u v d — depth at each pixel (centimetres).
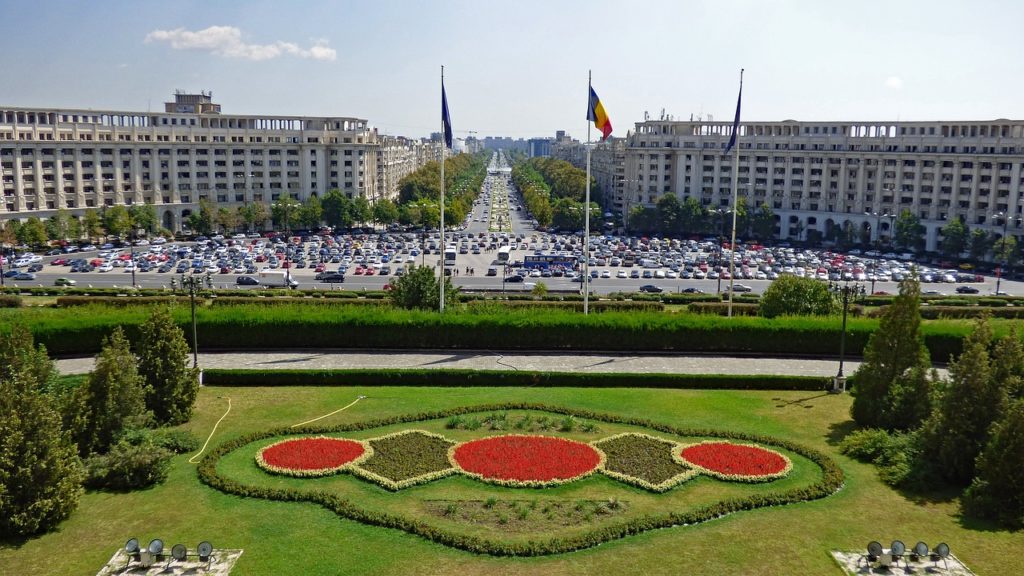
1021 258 19775
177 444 6275
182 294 14350
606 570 4497
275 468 5862
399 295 10925
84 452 5856
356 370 8300
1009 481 5153
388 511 5184
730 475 5816
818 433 6888
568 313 10075
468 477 5791
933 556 4650
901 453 6022
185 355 7125
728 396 8012
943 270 19962
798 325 9644
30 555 4625
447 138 10325
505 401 7638
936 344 9356
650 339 9719
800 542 4850
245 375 8238
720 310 12788
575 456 6169
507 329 9706
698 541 4844
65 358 9256
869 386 6844
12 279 17450
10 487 4822
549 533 4891
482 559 4606
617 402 7731
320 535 4888
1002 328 9038
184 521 5072
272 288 16638
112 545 4756
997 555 4700
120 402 6128
